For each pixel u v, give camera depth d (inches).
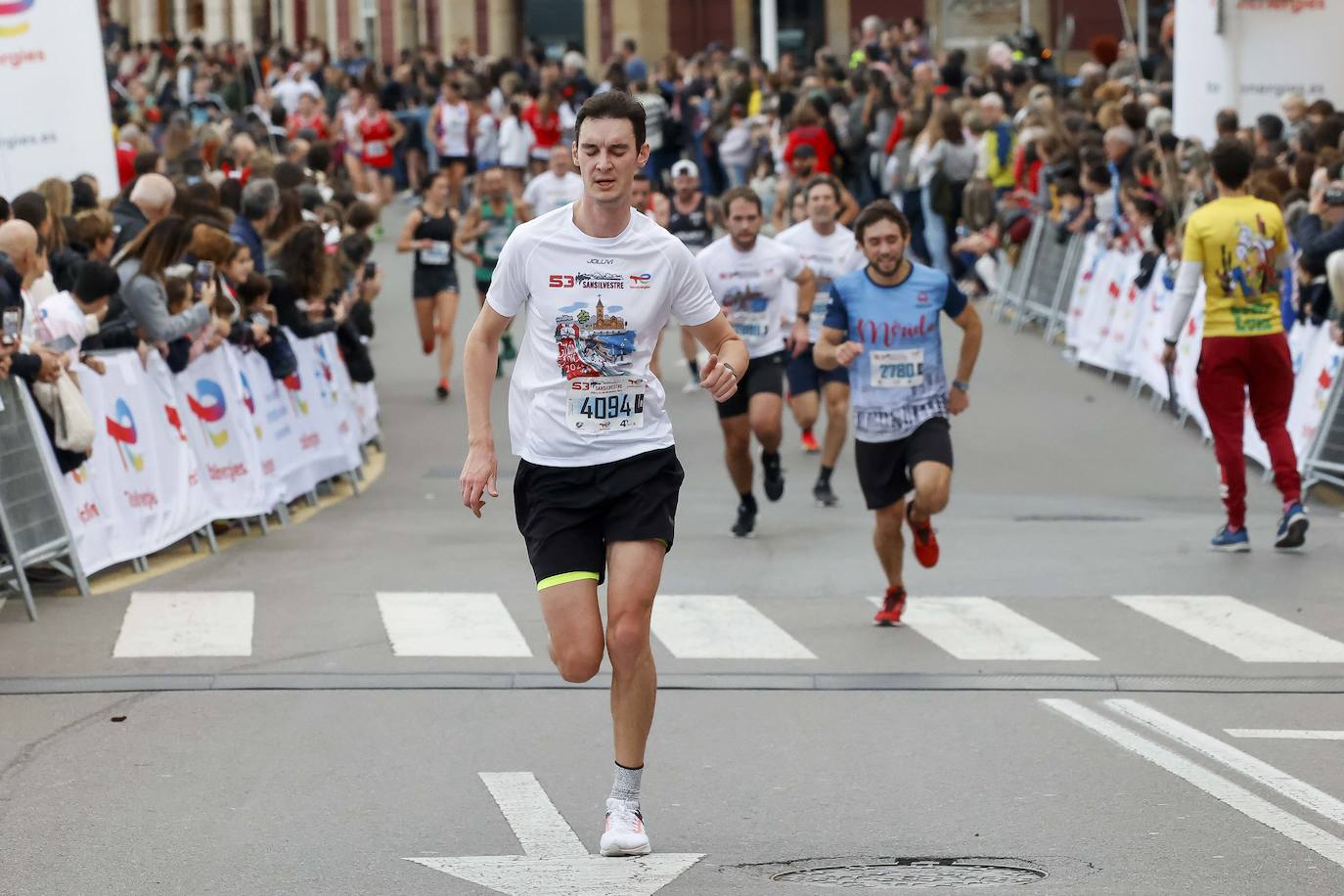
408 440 1393.9
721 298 982.4
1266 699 661.3
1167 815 521.3
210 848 493.0
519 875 467.2
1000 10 3223.4
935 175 1914.4
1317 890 454.6
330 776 563.8
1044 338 1759.4
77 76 1212.5
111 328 924.6
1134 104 1560.0
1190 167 1381.6
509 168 2506.2
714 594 856.3
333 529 1046.4
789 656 729.0
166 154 1754.4
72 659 714.2
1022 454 1294.3
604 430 479.8
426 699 658.8
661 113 2433.6
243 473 1019.3
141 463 910.4
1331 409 1077.1
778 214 1977.1
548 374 481.4
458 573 900.6
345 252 1328.7
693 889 454.6
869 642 754.2
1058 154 1732.3
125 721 627.2
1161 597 838.5
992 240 1843.0
